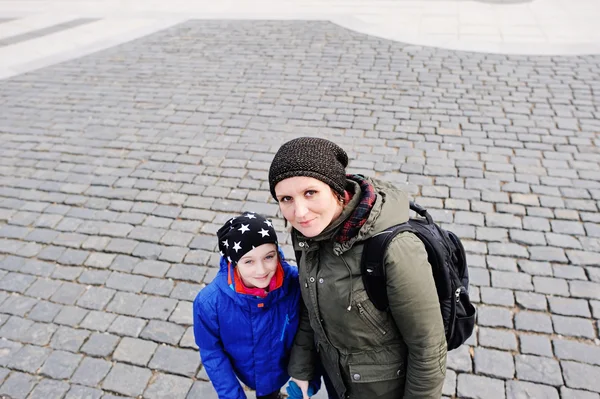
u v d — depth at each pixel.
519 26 9.54
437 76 7.47
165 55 9.13
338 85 7.38
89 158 5.96
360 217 1.62
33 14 12.41
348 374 1.97
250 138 6.14
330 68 8.01
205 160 5.75
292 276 2.20
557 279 3.84
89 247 4.53
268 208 4.91
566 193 4.77
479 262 4.05
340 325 1.81
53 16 12.13
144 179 5.48
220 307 2.15
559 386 3.10
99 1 13.28
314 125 6.30
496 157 5.40
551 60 7.84
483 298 3.72
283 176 1.57
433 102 6.68
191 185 5.32
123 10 12.31
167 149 6.04
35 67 8.92
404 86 7.20
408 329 1.70
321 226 1.63
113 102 7.40
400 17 10.45
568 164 5.21
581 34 8.91
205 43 9.62
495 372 3.21
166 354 3.51
